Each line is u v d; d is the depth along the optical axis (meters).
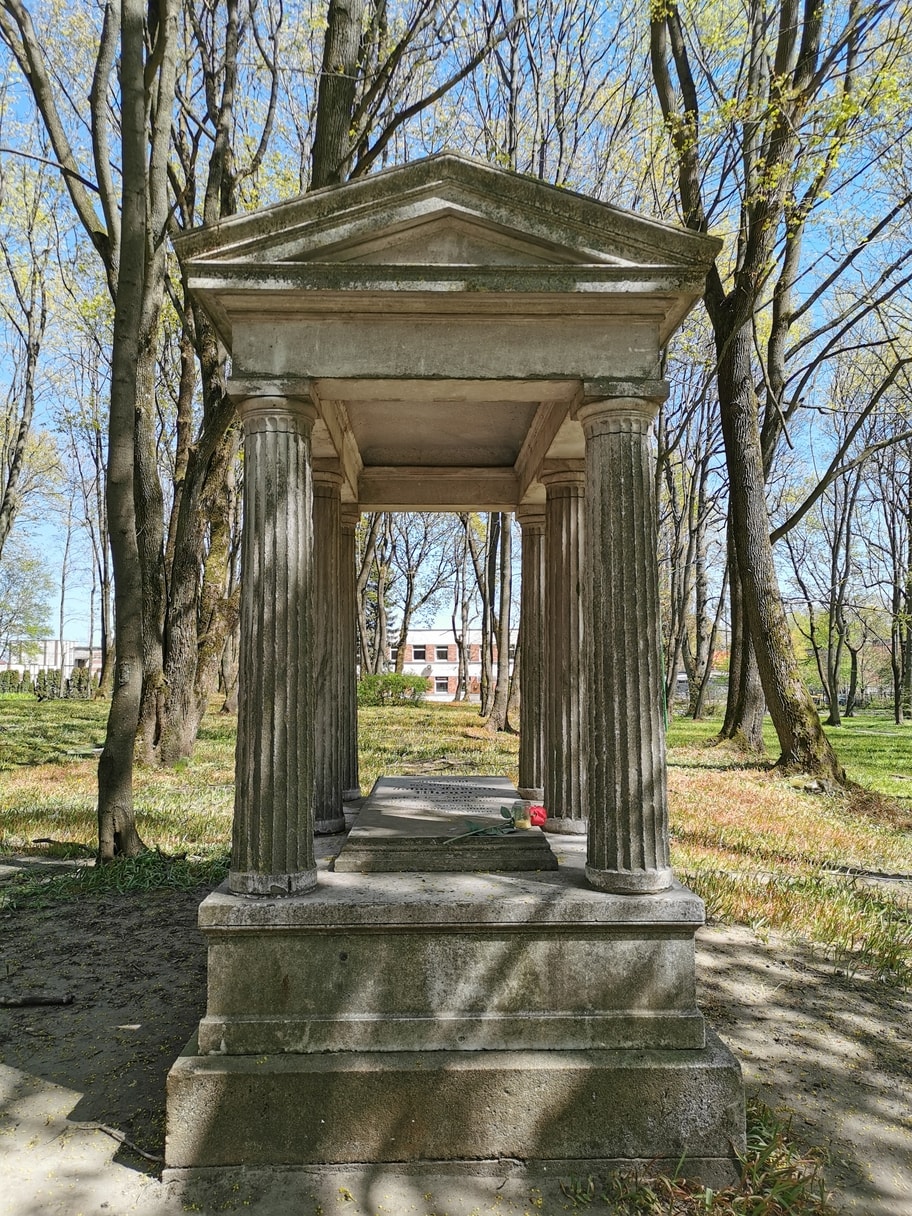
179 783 12.48
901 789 14.44
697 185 10.74
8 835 9.42
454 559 45.97
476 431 6.23
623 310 3.93
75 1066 4.32
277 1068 3.52
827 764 13.33
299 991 3.67
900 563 35.59
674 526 32.34
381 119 10.98
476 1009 3.70
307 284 3.75
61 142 9.73
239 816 3.86
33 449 36.03
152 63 10.01
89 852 8.74
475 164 3.69
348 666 7.06
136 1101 4.00
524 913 3.66
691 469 30.67
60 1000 5.07
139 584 8.12
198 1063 3.55
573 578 5.75
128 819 8.05
